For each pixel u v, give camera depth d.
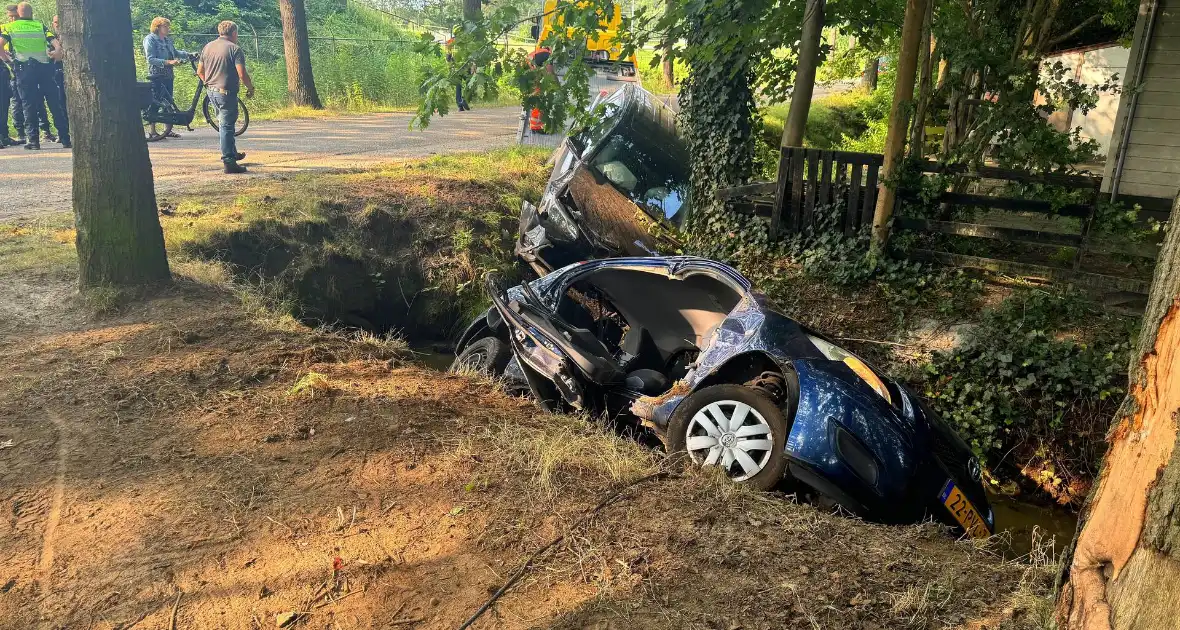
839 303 8.10
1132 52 9.52
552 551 3.01
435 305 9.52
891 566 2.94
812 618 2.59
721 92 10.07
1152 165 9.62
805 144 18.34
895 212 8.29
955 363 6.72
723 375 4.74
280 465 3.66
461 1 30.67
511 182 11.74
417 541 3.09
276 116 19.83
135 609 2.64
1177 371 1.91
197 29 24.59
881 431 4.07
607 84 14.73
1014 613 2.59
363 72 25.09
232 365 4.88
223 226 7.96
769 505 3.50
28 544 2.98
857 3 10.79
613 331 6.33
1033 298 6.92
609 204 9.41
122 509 3.24
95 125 5.68
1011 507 5.86
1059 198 7.35
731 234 9.66
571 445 3.91
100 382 4.50
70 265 6.69
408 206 10.10
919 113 8.72
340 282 8.72
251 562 2.92
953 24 8.78
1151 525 1.96
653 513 3.32
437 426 4.16
